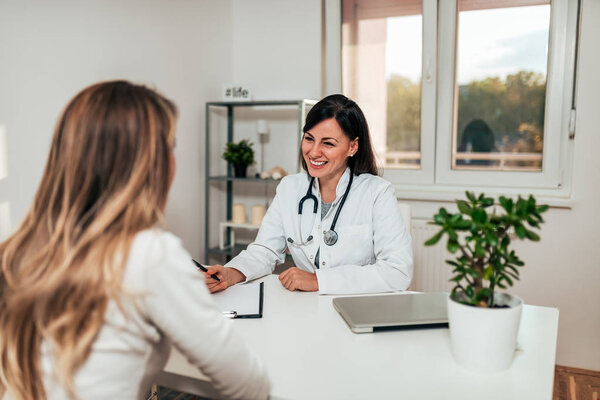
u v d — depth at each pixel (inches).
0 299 27.6
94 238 25.5
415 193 106.3
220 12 115.2
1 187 65.0
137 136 26.6
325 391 32.3
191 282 27.2
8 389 27.5
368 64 111.9
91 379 26.1
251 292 52.6
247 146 110.6
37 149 70.0
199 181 110.7
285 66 116.5
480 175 105.9
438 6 103.4
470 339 34.5
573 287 97.3
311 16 112.7
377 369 35.4
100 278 24.8
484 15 101.7
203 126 111.0
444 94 106.0
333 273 53.8
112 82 28.2
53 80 71.9
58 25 72.2
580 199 95.0
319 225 63.2
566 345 99.1
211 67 112.4
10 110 65.4
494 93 103.3
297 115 116.0
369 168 66.2
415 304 47.1
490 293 34.4
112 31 82.6
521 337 41.0
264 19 117.4
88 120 26.3
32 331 26.2
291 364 36.2
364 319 42.9
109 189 26.3
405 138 111.3
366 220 62.4
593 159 93.5
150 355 28.8
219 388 29.9
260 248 64.1
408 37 107.5
